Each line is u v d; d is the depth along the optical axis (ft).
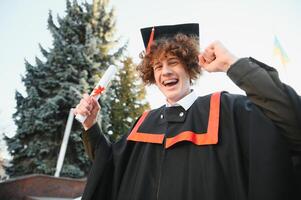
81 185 23.32
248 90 4.79
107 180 7.46
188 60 7.34
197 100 7.02
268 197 4.45
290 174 4.58
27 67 45.78
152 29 8.41
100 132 7.61
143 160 6.76
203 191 5.46
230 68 4.93
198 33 8.27
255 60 5.05
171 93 7.08
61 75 44.83
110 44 51.44
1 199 20.61
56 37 47.70
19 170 41.78
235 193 5.24
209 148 5.81
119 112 55.83
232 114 5.93
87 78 45.52
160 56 7.27
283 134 4.75
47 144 41.68
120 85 58.85
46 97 45.42
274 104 4.59
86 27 47.88
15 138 43.32
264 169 4.62
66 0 50.72
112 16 52.75
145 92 59.57
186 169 5.92
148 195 6.25
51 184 22.16
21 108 44.98
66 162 41.42
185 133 6.24
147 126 7.46
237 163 5.33
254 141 4.93
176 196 5.69
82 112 7.04
